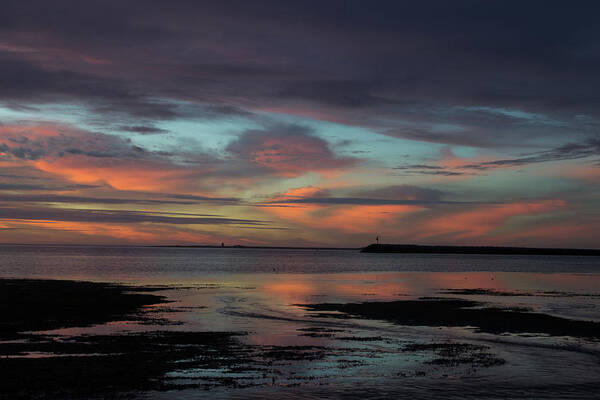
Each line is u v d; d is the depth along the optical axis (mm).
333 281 72625
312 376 18031
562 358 21344
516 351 22734
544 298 47562
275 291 53750
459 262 178875
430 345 23906
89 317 31000
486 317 33469
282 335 26109
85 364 18750
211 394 15758
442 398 15898
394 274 95125
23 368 17984
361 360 20547
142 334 25391
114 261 146500
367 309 37719
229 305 39562
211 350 21812
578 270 120312
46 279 66062
